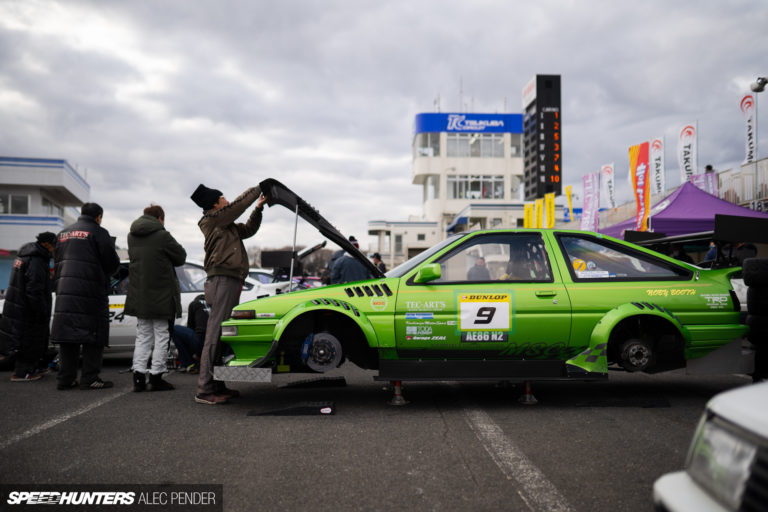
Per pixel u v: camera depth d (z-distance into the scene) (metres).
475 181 58.94
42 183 28.06
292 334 4.43
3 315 5.84
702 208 10.64
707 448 1.37
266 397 4.86
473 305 4.23
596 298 4.27
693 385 5.25
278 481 2.68
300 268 8.86
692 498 1.33
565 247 4.49
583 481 2.64
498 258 4.49
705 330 4.27
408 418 3.98
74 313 5.17
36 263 5.90
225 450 3.19
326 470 2.83
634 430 3.58
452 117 58.69
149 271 5.07
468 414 4.09
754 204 12.56
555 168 66.25
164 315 5.13
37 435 3.54
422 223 57.62
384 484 2.63
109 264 5.47
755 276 4.19
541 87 67.06
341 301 4.23
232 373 4.20
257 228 4.96
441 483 2.63
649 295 4.30
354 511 2.31
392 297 4.27
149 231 5.11
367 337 4.17
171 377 6.17
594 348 4.18
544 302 4.24
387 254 58.16
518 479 2.68
